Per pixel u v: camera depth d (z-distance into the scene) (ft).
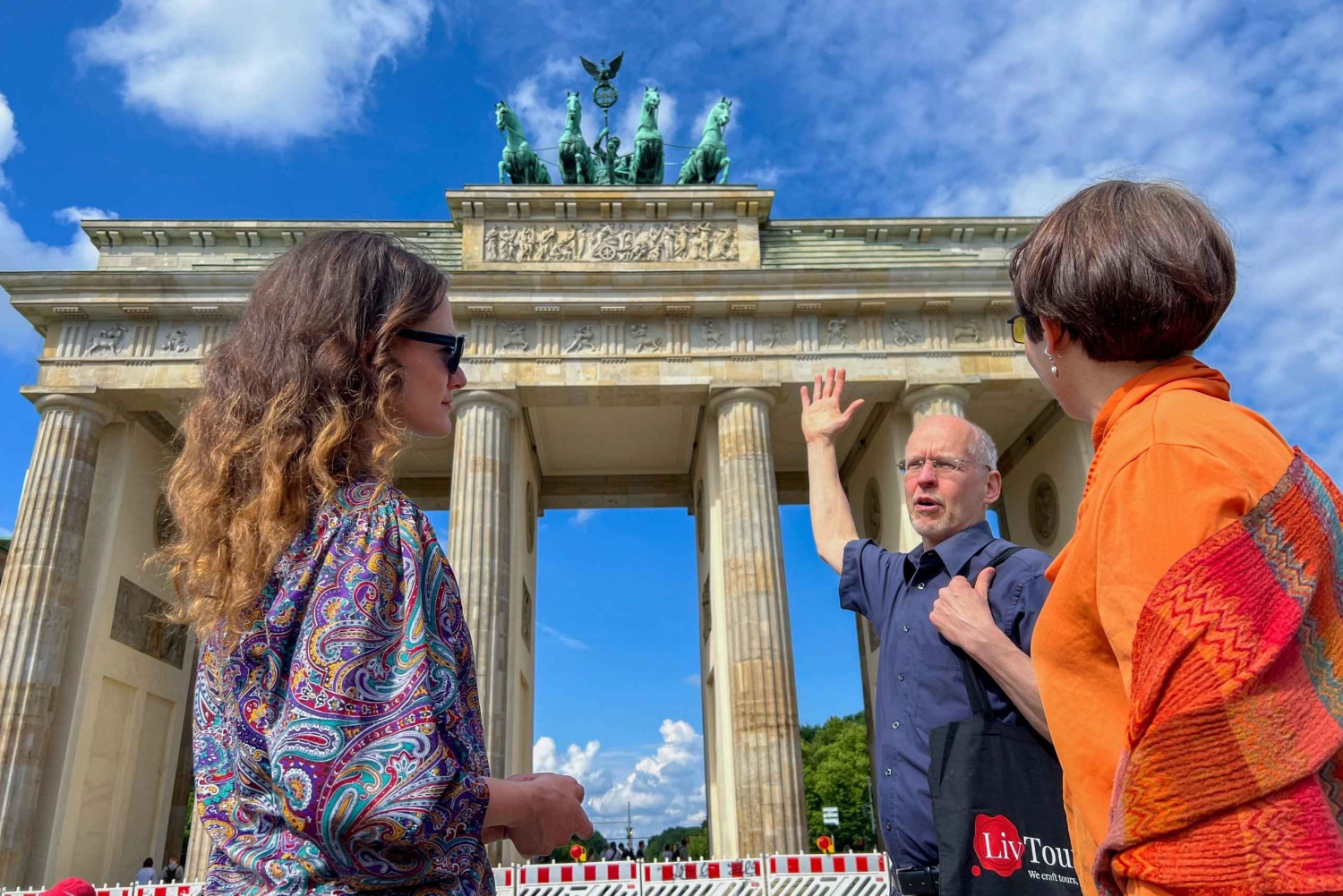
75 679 123.44
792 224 150.20
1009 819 14.30
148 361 131.95
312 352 9.68
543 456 171.01
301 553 8.63
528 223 144.66
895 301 137.39
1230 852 6.36
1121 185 9.83
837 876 74.13
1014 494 163.73
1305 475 7.53
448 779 7.52
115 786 131.85
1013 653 15.17
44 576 121.60
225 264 143.95
